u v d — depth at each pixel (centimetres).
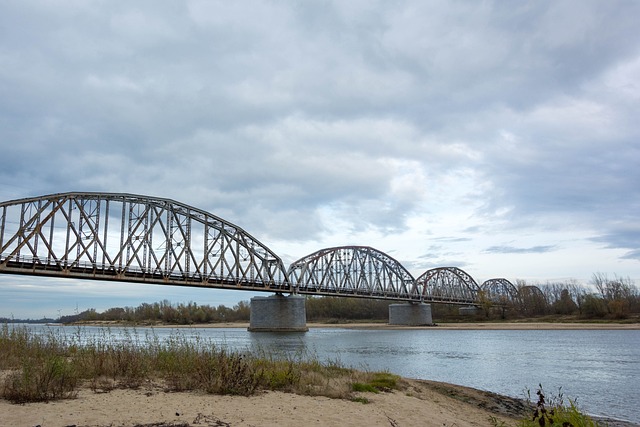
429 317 18550
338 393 1862
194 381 1806
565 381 3719
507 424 1897
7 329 2620
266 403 1548
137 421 1186
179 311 18525
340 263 16062
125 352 2147
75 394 1486
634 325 14400
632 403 2845
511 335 11506
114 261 8419
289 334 11750
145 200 9262
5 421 1117
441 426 1518
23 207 7400
